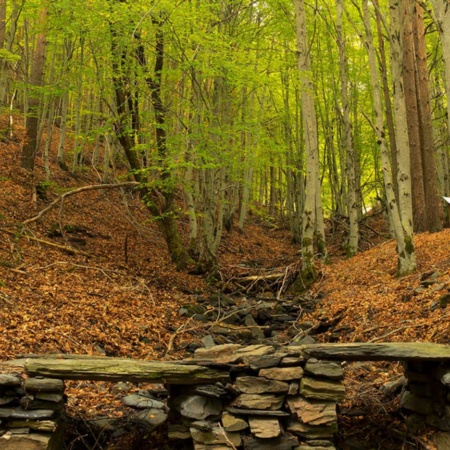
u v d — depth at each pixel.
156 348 8.98
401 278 11.05
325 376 4.86
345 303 10.66
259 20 18.23
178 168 13.71
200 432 4.83
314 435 4.76
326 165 27.67
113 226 16.91
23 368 5.04
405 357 4.89
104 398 6.18
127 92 13.84
